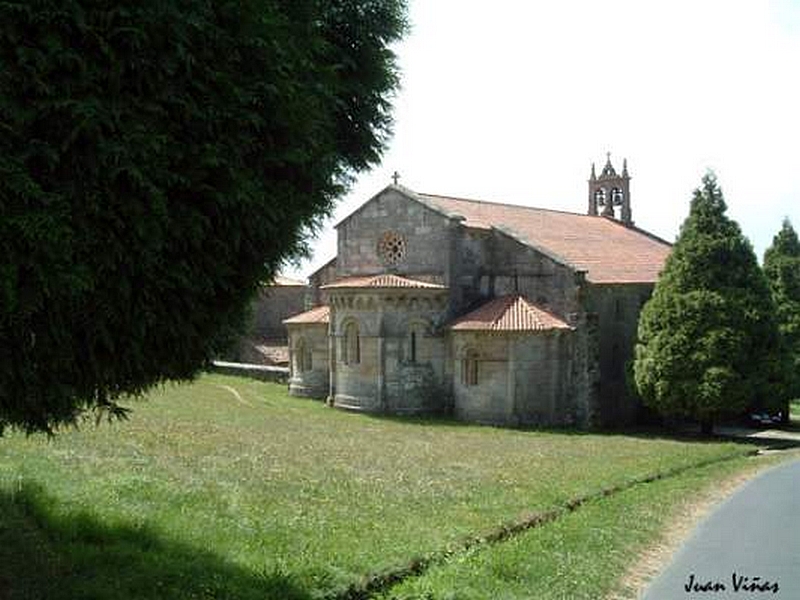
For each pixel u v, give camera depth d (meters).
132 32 7.15
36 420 7.99
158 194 7.28
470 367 35.84
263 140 8.48
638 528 16.27
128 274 7.54
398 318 36.81
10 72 6.60
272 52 8.26
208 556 11.50
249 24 8.14
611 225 52.06
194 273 8.09
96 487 14.99
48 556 10.85
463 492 18.44
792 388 38.00
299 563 11.48
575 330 35.88
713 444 32.19
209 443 23.92
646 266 43.97
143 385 8.87
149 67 7.40
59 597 9.56
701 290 35.06
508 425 34.78
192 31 7.66
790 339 52.41
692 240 35.72
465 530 14.52
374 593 11.14
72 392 7.98
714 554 14.63
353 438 28.30
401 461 23.19
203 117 7.72
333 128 11.05
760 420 41.72
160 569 10.65
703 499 20.41
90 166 7.03
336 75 10.53
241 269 8.83
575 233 45.00
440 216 37.91
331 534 13.45
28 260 6.69
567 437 32.31
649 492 20.52
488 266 38.97
